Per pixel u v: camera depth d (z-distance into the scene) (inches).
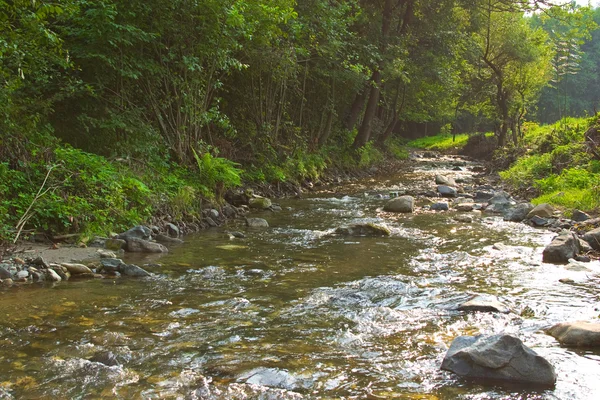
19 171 316.2
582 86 2844.5
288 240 360.5
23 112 358.6
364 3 861.8
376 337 183.6
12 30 313.7
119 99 448.1
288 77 691.4
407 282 254.4
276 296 230.1
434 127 2513.5
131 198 371.2
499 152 1078.4
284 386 147.2
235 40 470.3
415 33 957.8
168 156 458.0
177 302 219.8
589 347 173.2
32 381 146.8
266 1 531.2
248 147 641.6
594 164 572.4
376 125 1226.0
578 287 245.9
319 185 729.6
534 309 213.9
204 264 288.2
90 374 151.9
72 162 345.7
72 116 437.1
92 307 210.7
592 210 443.8
